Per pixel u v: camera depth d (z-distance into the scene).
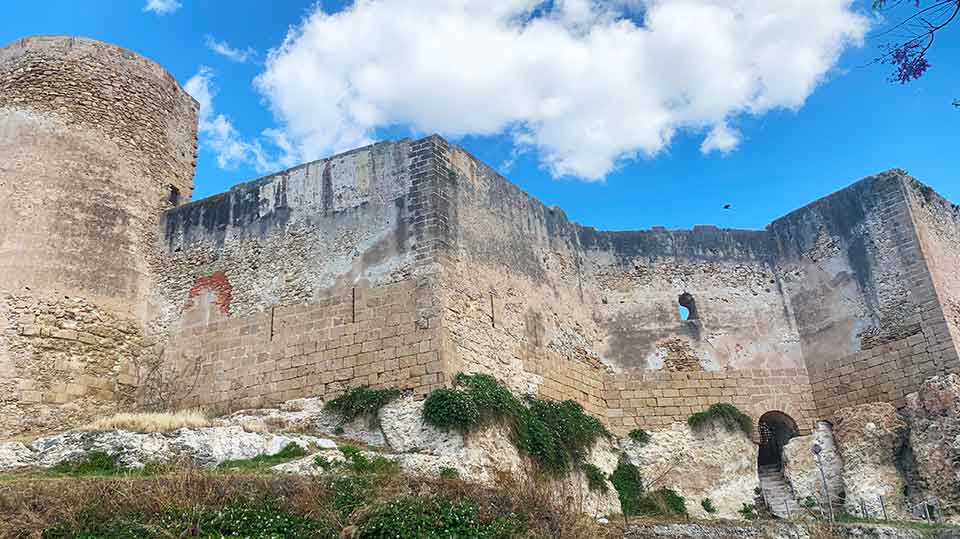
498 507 15.40
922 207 24.86
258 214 23.41
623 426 24.41
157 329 23.30
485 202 22.88
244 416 20.12
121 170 24.31
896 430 22.11
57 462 16.61
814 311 25.73
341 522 13.84
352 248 21.48
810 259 26.31
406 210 21.14
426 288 20.00
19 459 16.69
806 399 24.94
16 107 23.53
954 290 24.05
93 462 16.55
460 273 20.80
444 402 18.25
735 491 23.12
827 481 22.66
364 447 18.36
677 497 22.83
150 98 25.97
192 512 13.56
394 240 20.98
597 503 20.72
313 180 22.94
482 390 19.17
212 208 24.27
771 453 25.53
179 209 24.81
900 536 17.98
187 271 23.72
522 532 14.80
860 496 21.58
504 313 21.98
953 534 18.00
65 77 24.23
